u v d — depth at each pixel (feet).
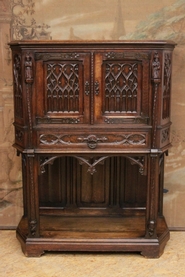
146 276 9.55
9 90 11.39
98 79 9.45
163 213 11.96
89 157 10.05
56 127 9.62
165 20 11.00
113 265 10.02
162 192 11.43
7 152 11.73
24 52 9.30
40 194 11.77
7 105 11.48
